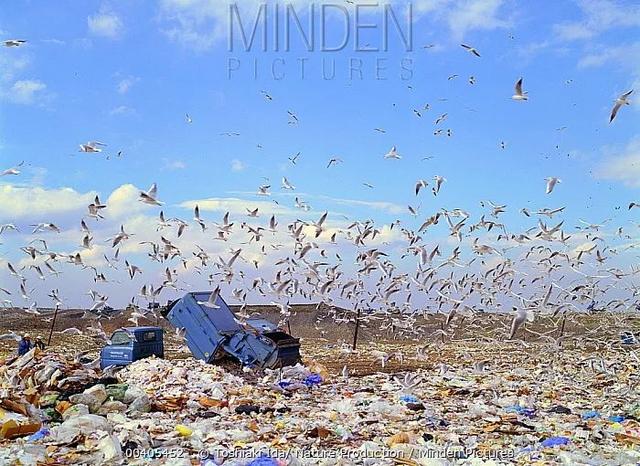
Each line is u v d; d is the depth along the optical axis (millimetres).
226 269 17500
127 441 10570
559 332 30906
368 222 18969
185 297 20688
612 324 30797
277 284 18234
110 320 28078
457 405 16297
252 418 14047
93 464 9477
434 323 31688
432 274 18578
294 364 20734
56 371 14109
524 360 27016
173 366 18297
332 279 18125
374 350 31766
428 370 24125
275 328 21609
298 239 17438
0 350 29266
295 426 12859
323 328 40281
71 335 35375
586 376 21953
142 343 20000
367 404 15938
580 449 11367
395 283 19062
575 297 17828
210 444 11078
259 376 19562
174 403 14922
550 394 17984
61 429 11180
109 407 13523
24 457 9266
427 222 16938
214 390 16500
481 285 19078
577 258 18703
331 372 22797
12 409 12422
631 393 18172
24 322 39344
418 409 15258
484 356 28844
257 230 18359
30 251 16609
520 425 13562
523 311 10656
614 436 12477
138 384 17172
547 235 16719
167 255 16750
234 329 20703
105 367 19438
